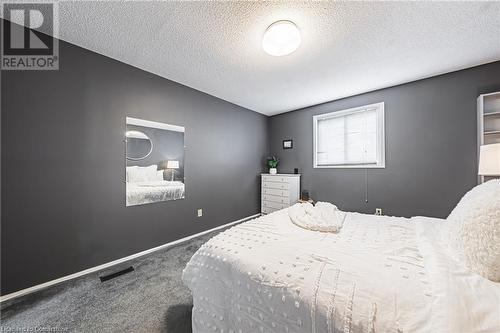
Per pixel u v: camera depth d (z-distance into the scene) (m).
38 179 1.69
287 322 0.80
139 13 1.50
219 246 1.17
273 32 1.60
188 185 2.87
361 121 3.18
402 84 2.76
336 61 2.18
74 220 1.87
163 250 2.44
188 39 1.82
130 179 2.25
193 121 2.93
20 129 1.61
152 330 1.24
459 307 0.58
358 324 0.64
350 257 0.99
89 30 1.69
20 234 1.61
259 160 4.15
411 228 1.43
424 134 2.61
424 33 1.72
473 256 0.78
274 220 1.64
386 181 2.90
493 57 2.10
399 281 0.77
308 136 3.76
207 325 1.09
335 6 1.44
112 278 1.82
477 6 1.42
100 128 2.03
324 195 3.54
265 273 0.91
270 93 3.12
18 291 1.58
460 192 2.39
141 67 2.32
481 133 2.15
